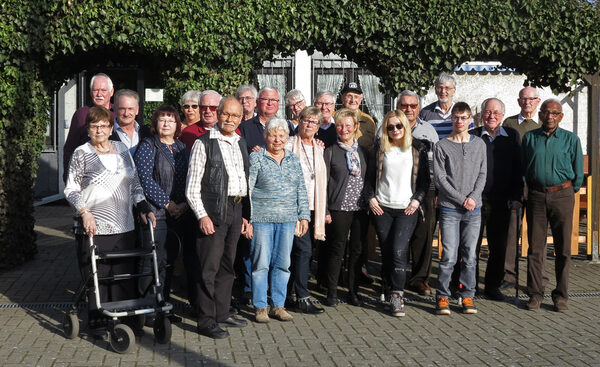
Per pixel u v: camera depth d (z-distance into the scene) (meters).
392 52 8.62
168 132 6.42
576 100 17.39
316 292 7.88
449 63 8.69
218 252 6.05
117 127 6.79
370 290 7.98
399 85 8.70
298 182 6.64
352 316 6.86
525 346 5.91
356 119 7.13
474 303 7.45
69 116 17.12
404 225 6.90
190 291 6.56
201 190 5.98
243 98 7.89
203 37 8.24
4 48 8.26
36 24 8.17
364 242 7.25
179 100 8.46
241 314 6.87
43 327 6.35
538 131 7.21
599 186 9.71
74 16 8.15
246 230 6.38
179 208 6.33
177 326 6.44
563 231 7.09
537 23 8.72
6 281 8.17
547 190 7.08
